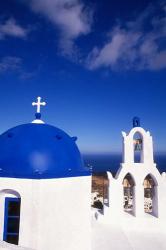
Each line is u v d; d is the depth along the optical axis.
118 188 14.89
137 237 13.18
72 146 12.00
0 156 10.46
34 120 12.48
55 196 10.11
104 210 14.72
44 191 9.80
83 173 11.27
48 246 9.78
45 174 9.87
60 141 11.42
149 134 15.26
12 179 9.80
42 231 9.66
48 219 9.84
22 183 9.73
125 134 15.27
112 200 14.79
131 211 15.73
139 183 14.80
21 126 11.84
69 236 10.48
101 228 13.82
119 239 12.67
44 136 11.15
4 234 9.75
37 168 10.07
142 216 14.62
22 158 10.23
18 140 10.80
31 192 9.67
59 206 10.21
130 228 14.05
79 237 10.85
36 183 9.67
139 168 14.91
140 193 14.77
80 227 10.94
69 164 10.92
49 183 9.94
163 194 14.67
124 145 15.10
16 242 9.80
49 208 9.90
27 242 9.50
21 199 9.70
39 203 9.65
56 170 10.30
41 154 10.41
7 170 10.00
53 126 12.55
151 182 15.20
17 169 10.02
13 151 10.45
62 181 10.34
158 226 14.16
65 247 10.30
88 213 11.44
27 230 9.55
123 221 14.37
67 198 10.50
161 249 12.11
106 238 12.70
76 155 11.76
